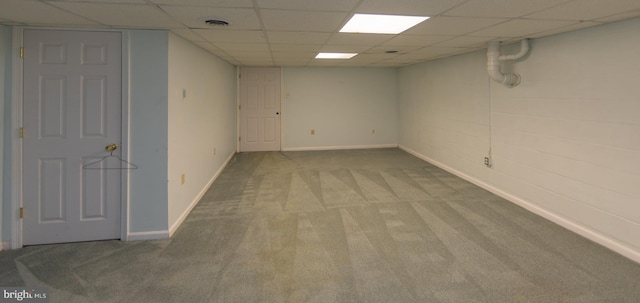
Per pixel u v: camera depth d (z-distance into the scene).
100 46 2.86
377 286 2.24
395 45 3.95
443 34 3.23
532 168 3.60
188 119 3.62
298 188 4.60
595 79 2.83
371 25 2.82
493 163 4.28
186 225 3.32
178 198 3.31
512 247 2.79
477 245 2.84
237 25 2.78
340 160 6.50
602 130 2.79
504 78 3.73
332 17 2.54
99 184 2.95
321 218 3.49
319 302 2.07
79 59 2.84
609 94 2.72
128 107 2.91
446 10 2.34
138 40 2.89
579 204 3.04
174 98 3.15
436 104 5.86
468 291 2.17
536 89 3.49
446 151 5.57
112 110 2.91
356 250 2.77
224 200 4.09
